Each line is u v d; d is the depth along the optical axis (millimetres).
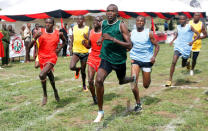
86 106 13070
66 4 36469
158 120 10547
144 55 12062
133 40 12156
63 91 16484
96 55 13016
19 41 33188
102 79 10039
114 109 12516
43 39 12508
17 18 36969
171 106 12523
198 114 11172
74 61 15312
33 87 17953
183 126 9812
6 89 17406
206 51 40344
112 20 9922
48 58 12727
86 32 15242
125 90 16438
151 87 17188
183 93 15281
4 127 10305
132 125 10039
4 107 13102
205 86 17031
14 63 31734
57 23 45219
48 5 37062
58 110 12641
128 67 26141
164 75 21594
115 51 10078
